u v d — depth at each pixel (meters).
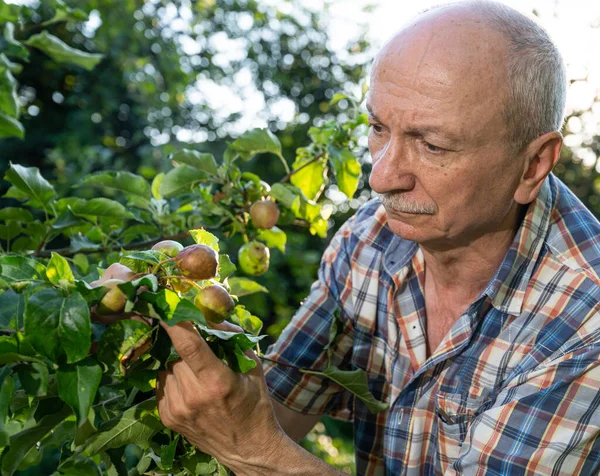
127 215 1.93
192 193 2.06
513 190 1.48
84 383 1.09
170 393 1.30
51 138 5.66
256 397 1.35
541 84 1.42
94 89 5.71
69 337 1.06
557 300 1.56
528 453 1.47
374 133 1.48
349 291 1.82
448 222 1.45
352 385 1.58
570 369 1.46
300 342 1.85
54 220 1.86
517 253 1.57
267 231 2.05
